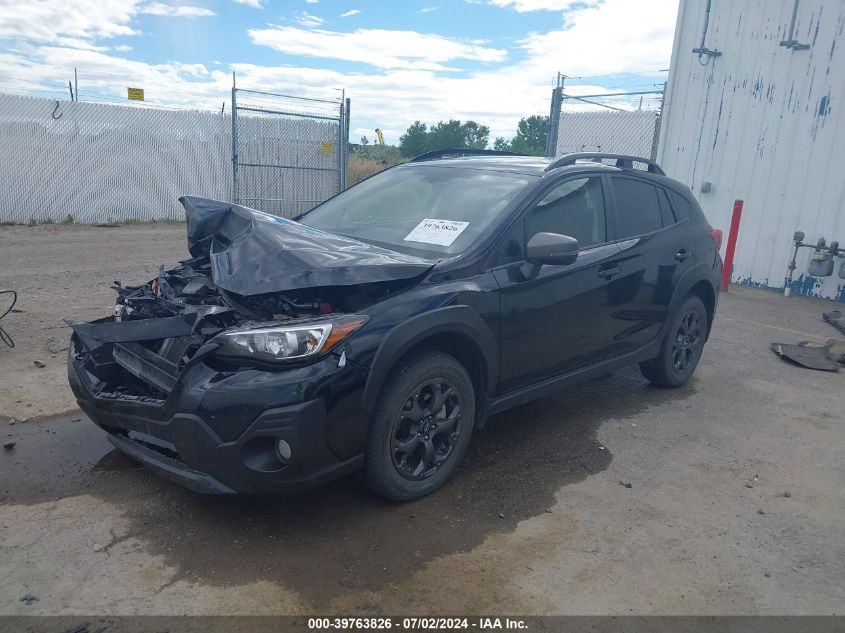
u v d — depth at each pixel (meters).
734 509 3.75
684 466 4.25
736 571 3.17
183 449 3.06
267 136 15.48
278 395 2.93
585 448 4.43
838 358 6.68
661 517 3.62
